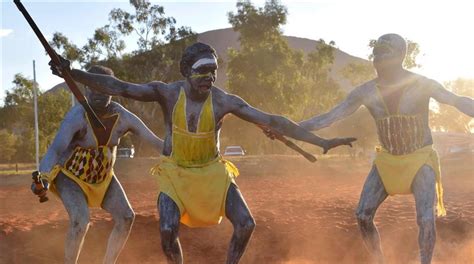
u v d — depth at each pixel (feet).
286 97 187.52
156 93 24.39
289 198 66.18
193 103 24.23
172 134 24.38
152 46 173.68
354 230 43.24
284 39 197.47
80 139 27.94
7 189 102.17
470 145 164.96
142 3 173.37
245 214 24.00
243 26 193.16
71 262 27.45
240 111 24.64
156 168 24.91
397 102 27.61
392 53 27.43
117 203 28.55
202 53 23.88
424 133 27.61
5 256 41.14
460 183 93.15
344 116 28.22
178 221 23.81
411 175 27.22
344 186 92.99
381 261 28.45
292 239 42.70
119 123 28.40
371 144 150.82
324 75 212.84
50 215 56.03
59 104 225.56
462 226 44.16
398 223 44.09
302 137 24.73
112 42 172.24
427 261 26.61
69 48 170.40
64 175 27.81
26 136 243.40
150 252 42.55
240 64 188.03
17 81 237.04
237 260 24.07
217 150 24.79
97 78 24.00
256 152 209.26
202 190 24.12
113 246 28.73
